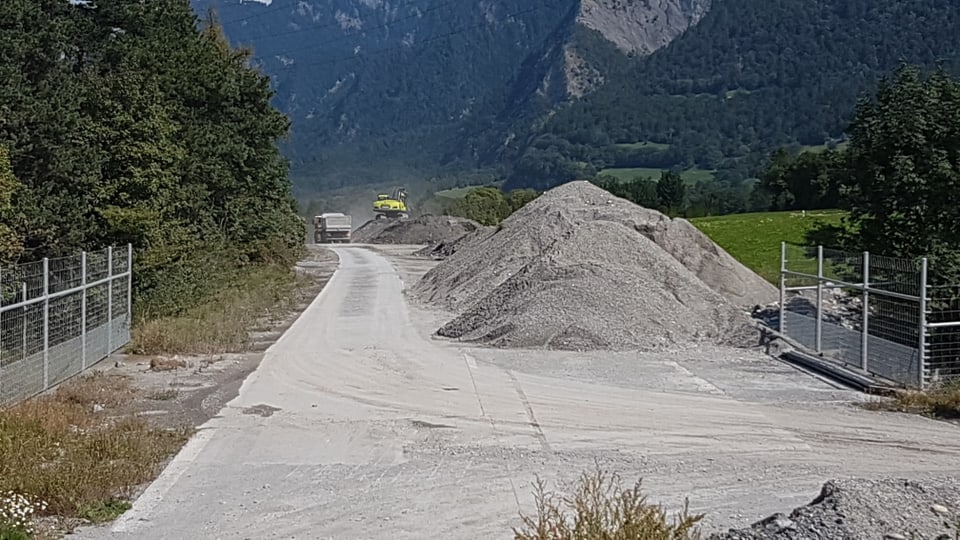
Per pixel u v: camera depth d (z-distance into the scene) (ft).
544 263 74.02
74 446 32.73
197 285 83.97
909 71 72.33
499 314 70.08
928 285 47.70
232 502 28.60
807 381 51.80
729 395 47.67
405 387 49.70
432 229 249.55
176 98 105.70
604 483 30.58
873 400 46.21
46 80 82.58
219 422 40.65
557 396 47.16
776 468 33.17
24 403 39.32
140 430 36.50
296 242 159.12
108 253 59.41
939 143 67.46
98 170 77.00
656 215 99.96
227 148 112.98
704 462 33.96
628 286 69.56
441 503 28.50
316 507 28.12
